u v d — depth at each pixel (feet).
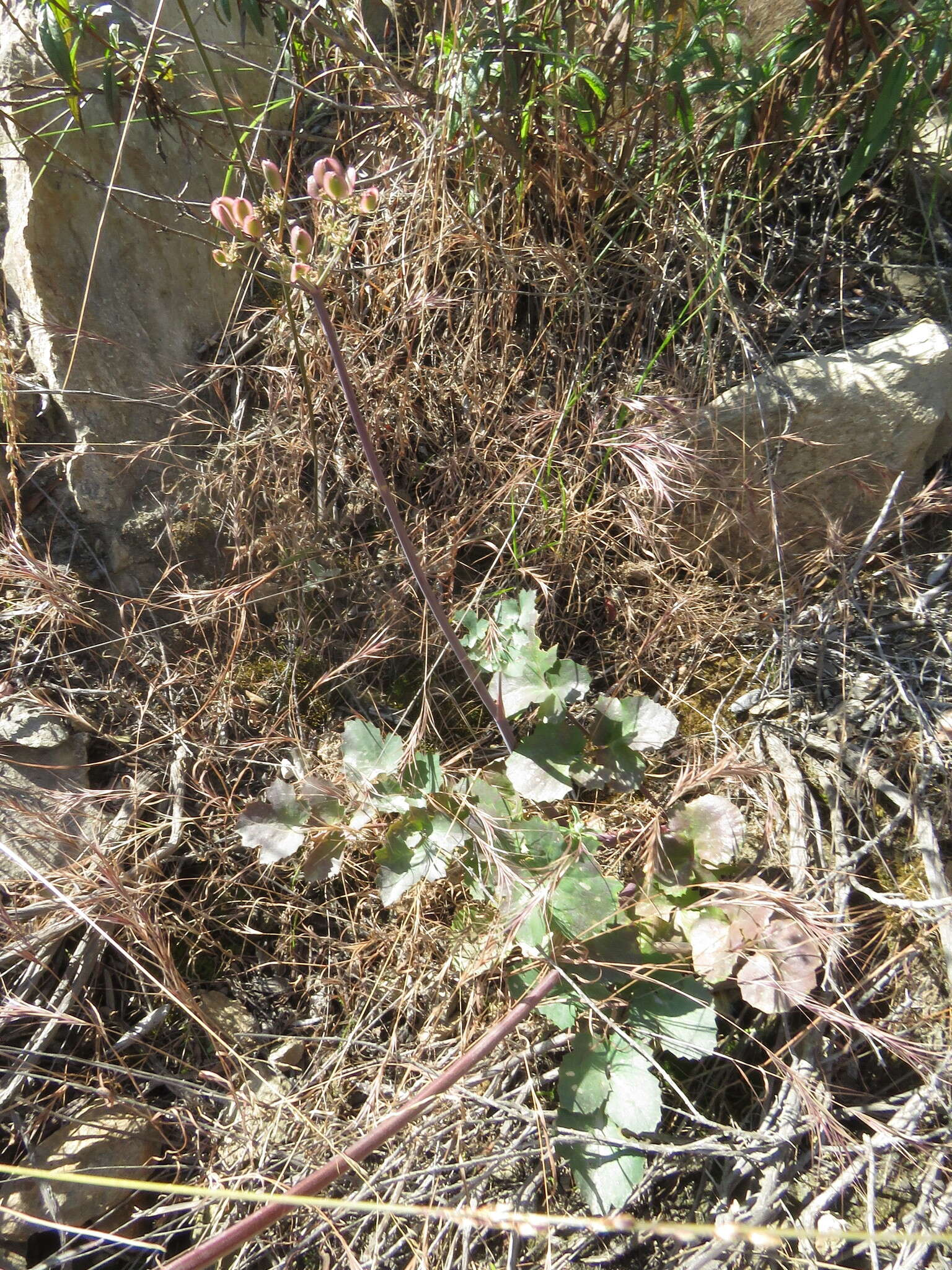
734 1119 1.42
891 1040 1.34
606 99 1.84
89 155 1.93
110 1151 1.41
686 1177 1.38
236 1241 1.06
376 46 2.09
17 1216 1.23
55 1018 1.41
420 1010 1.54
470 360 1.97
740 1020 1.49
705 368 2.00
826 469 1.88
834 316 2.13
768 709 1.77
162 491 1.94
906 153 2.17
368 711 1.85
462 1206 1.32
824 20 1.76
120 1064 1.50
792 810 1.60
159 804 1.73
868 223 2.22
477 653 1.63
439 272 2.02
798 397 1.87
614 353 2.09
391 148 2.10
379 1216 1.35
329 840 1.51
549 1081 1.45
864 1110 1.38
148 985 1.58
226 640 1.88
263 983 1.64
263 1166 1.38
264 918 1.68
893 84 1.75
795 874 1.53
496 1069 1.40
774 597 1.87
